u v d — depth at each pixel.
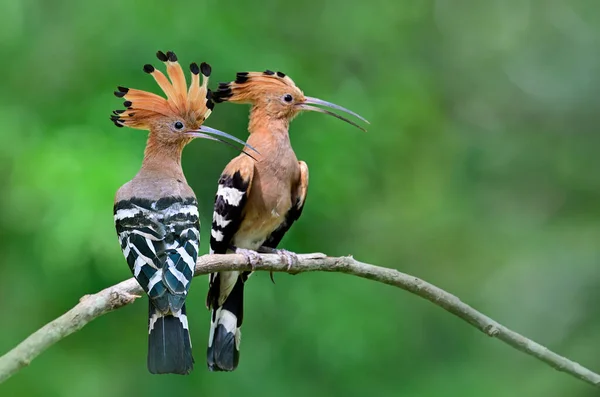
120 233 9.48
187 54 17.38
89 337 17.94
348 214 19.19
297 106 12.14
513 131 25.66
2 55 18.00
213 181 17.45
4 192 16.73
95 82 17.45
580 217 23.98
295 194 12.25
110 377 17.66
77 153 16.11
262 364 17.52
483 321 9.63
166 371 8.43
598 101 25.25
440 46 25.78
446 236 22.55
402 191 21.22
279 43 19.70
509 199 24.19
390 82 21.50
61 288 16.39
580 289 21.11
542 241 23.08
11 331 16.94
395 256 21.61
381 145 20.16
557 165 24.83
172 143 10.80
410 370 19.12
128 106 10.77
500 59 26.94
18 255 16.69
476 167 23.95
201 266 9.80
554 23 27.14
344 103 19.16
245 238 11.99
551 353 9.52
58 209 15.69
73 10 18.06
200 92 10.91
